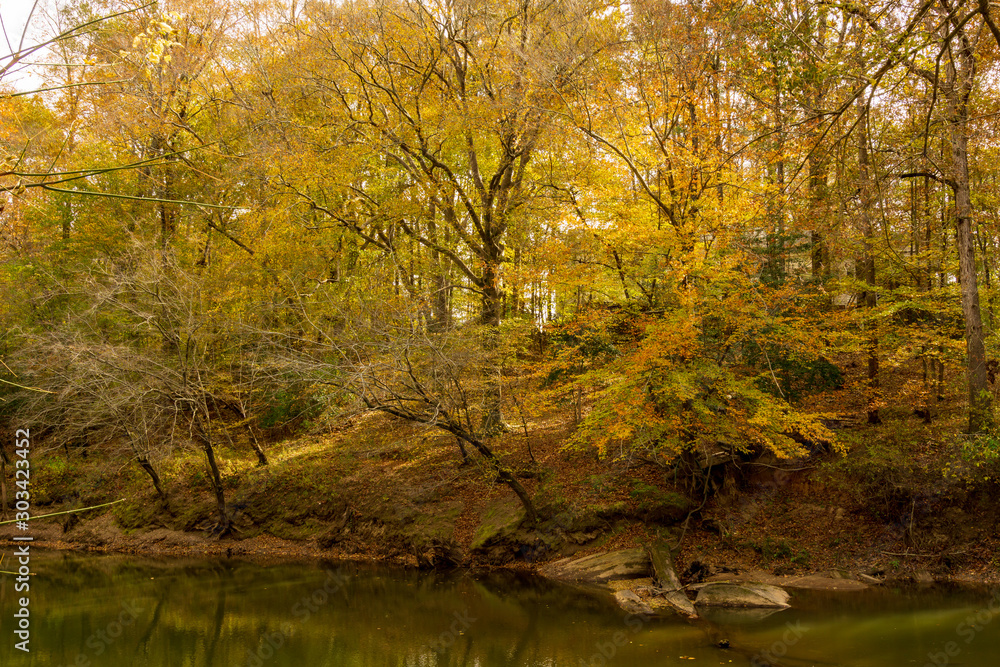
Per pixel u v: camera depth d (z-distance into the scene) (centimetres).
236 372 1975
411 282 1903
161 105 1603
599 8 1570
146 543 2002
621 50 1469
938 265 1617
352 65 1752
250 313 1841
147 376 1792
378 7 1692
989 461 1306
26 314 2052
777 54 898
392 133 1705
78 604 1486
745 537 1484
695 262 1252
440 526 1766
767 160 1178
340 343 1617
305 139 1738
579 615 1277
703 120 1298
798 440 1614
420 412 1617
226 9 1809
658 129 1443
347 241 2012
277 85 1800
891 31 731
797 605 1235
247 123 1808
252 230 1886
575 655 1059
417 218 1962
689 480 1627
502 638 1175
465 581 1571
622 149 1415
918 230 1538
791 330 1293
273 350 1750
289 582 1620
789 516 1504
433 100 1805
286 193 1770
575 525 1625
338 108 1775
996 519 1308
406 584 1573
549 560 1605
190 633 1272
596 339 1627
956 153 1327
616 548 1551
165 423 2069
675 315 1298
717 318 1466
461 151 1977
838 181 1279
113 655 1153
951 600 1178
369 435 2164
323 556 1839
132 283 1814
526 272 1469
